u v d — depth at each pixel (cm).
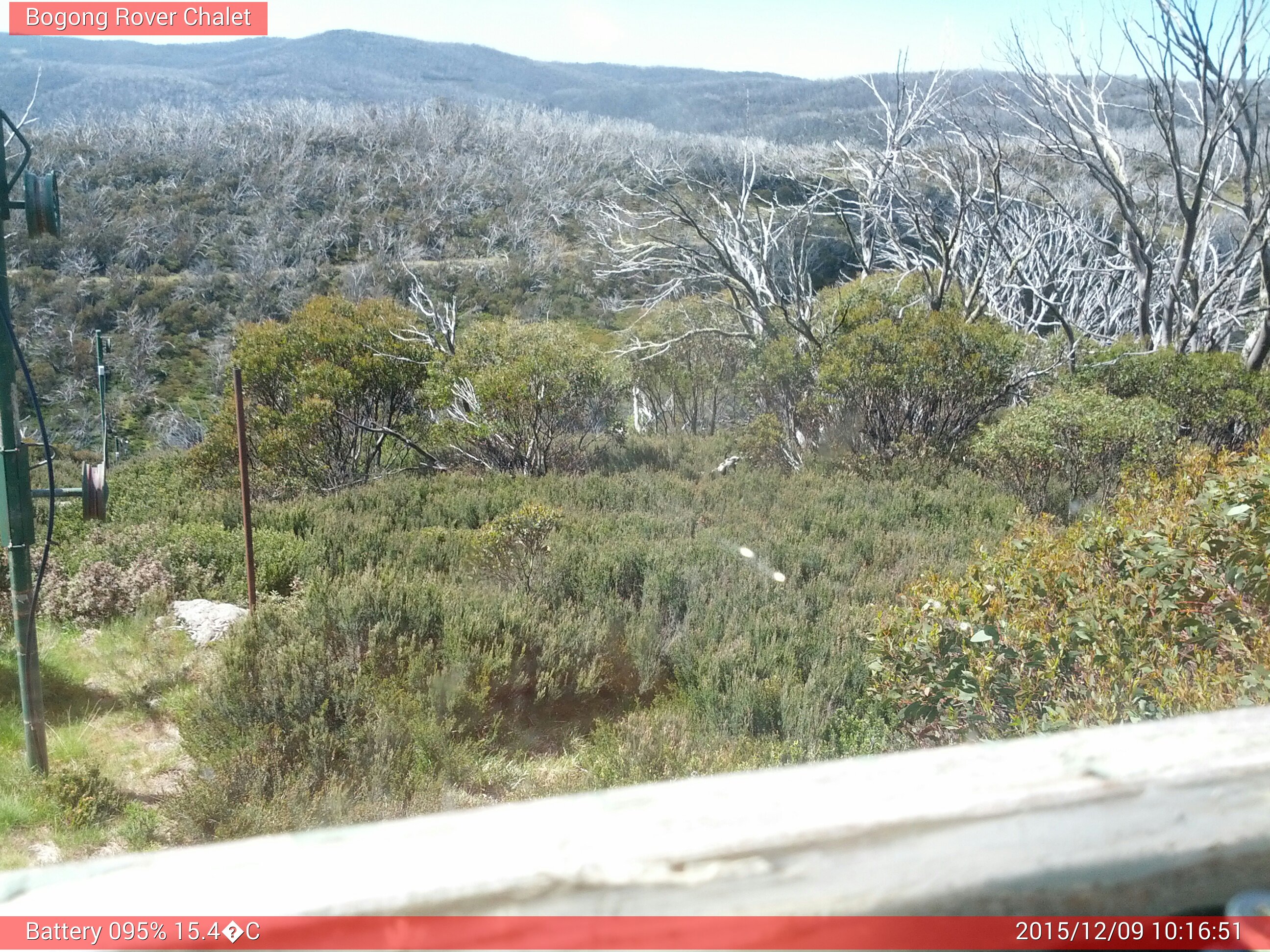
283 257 4844
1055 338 1605
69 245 4603
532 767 549
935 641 428
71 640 688
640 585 788
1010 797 68
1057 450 1113
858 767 74
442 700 560
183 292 4422
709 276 1789
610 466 1482
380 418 1575
